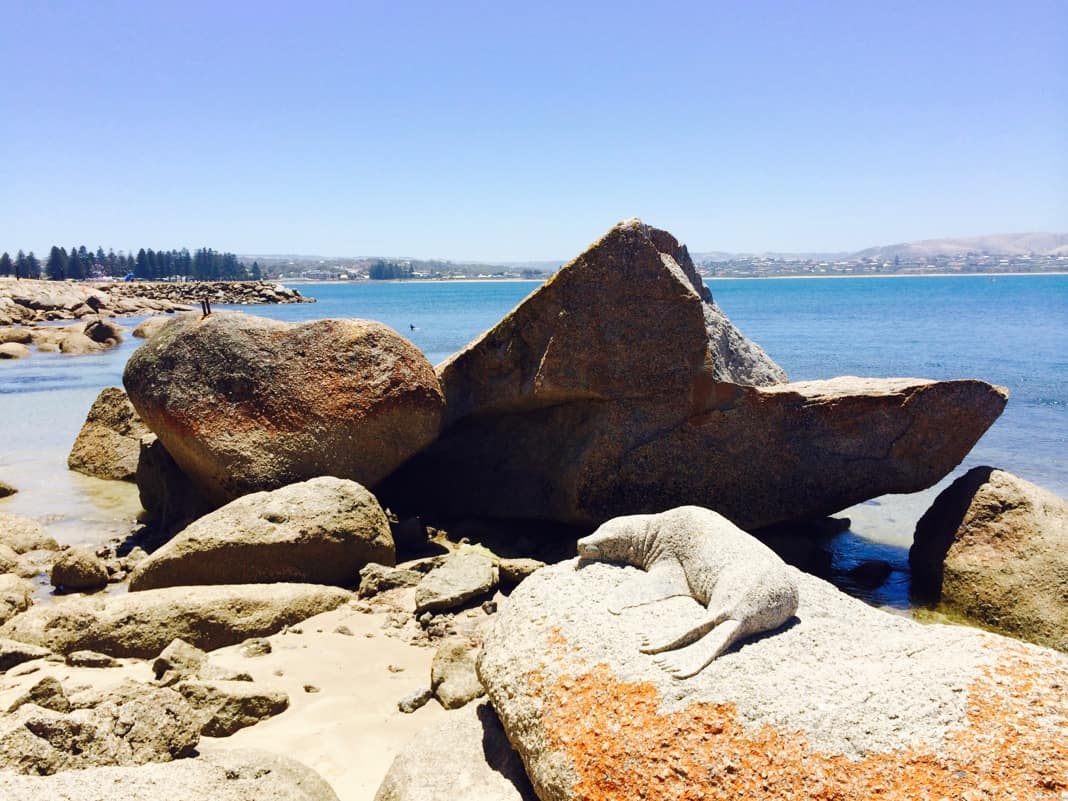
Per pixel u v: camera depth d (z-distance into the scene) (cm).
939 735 398
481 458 1233
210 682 631
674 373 1105
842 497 1103
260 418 1098
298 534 921
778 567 527
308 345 1141
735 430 1101
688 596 562
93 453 1570
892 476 1095
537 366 1133
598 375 1109
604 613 543
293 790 482
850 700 429
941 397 1084
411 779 508
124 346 4003
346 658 745
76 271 15462
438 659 686
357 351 1137
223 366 1120
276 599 830
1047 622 858
